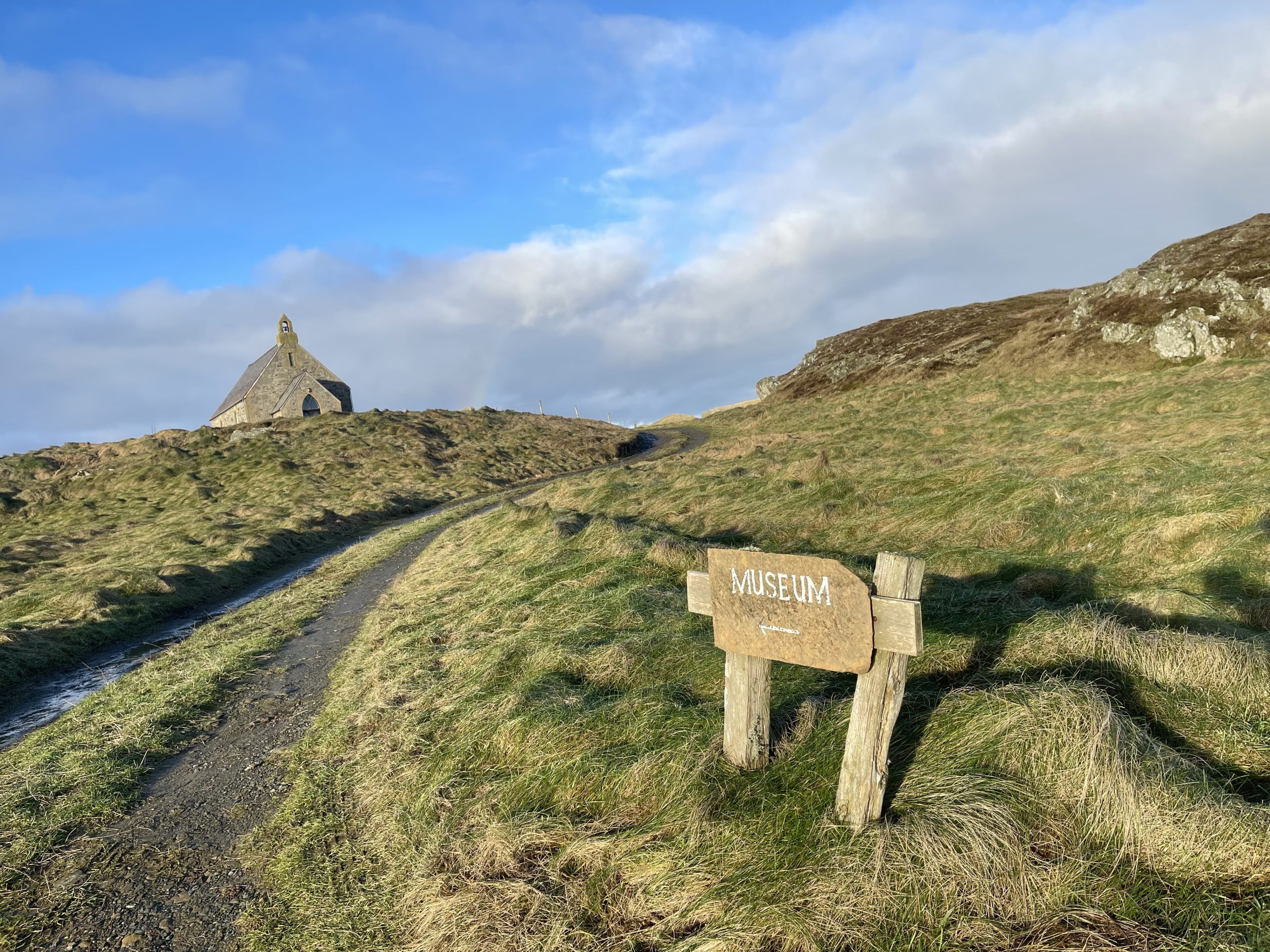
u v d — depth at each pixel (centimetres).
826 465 1520
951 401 3141
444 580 1287
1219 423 1372
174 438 4547
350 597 1416
